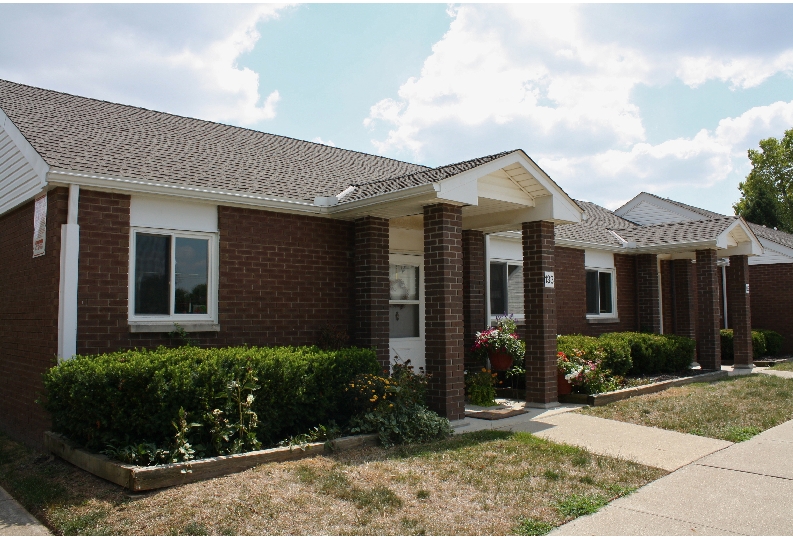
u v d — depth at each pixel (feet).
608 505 17.97
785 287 69.21
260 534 15.49
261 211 30.27
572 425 28.91
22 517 18.43
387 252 33.45
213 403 21.66
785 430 28.27
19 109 30.83
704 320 51.03
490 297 43.78
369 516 16.65
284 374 23.56
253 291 29.63
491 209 35.17
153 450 19.95
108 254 25.14
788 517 16.99
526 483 19.60
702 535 15.69
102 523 16.40
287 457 21.91
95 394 20.45
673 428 28.25
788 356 66.80
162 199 26.94
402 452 23.12
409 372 27.96
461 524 16.21
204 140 37.29
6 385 29.84
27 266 27.40
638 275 56.08
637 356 45.29
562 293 48.83
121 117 35.91
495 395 37.86
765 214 120.78
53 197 24.77
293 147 43.62
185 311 27.61
